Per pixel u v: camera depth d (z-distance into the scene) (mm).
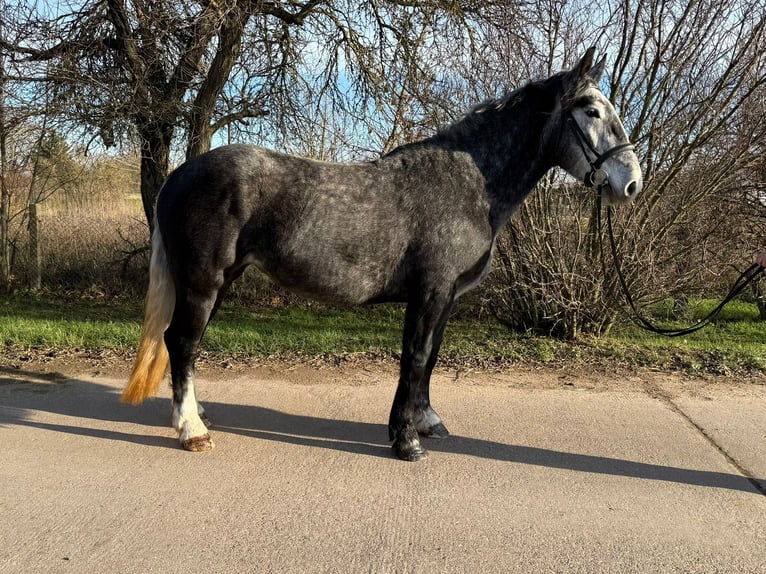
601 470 3189
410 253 3242
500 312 7008
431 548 2424
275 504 2764
